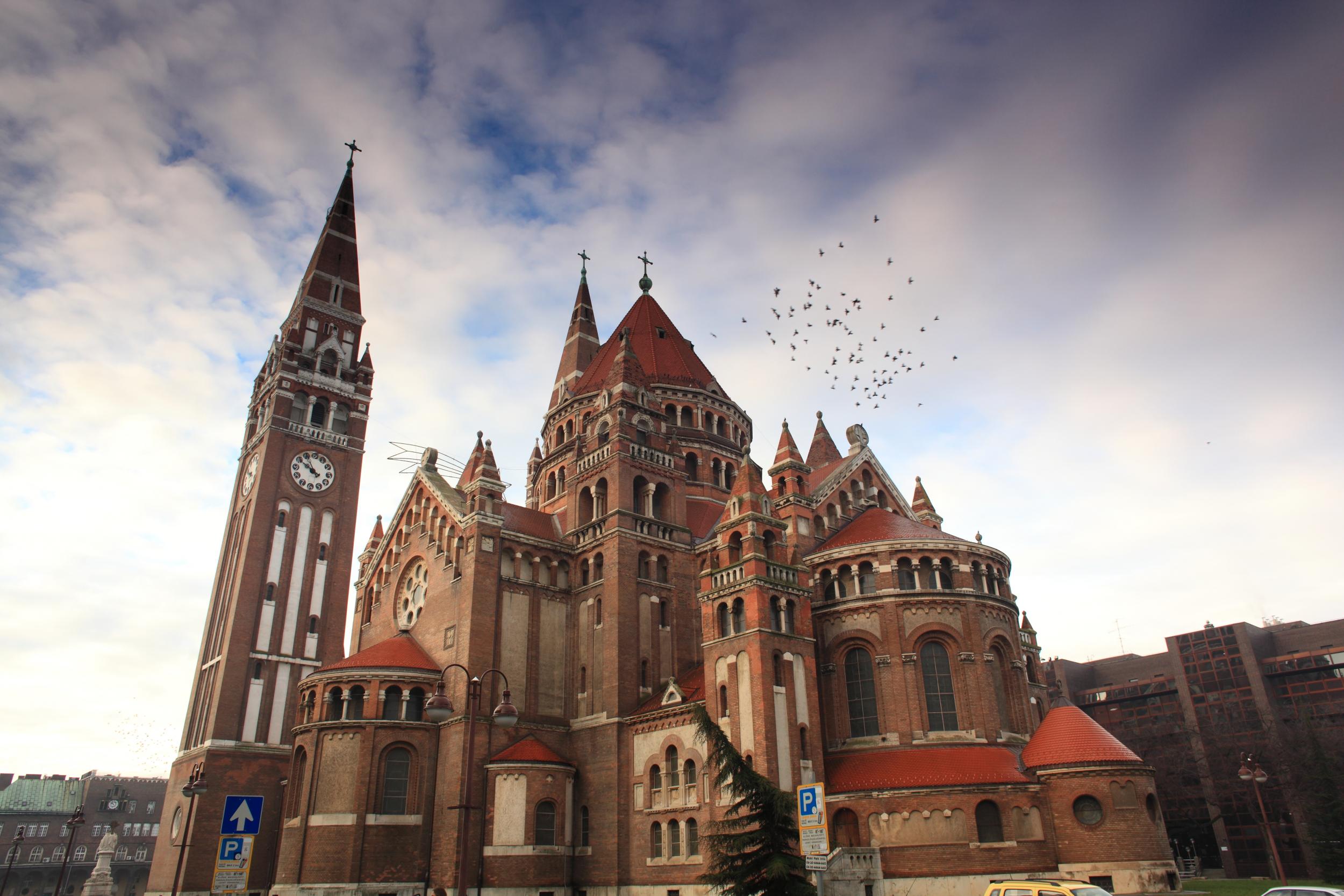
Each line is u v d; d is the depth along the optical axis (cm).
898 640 6038
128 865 16188
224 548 9775
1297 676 13638
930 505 8506
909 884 5106
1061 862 5100
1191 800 11662
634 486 7275
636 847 5897
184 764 8512
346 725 6125
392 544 8006
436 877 5881
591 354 10944
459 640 6500
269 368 10175
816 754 5628
